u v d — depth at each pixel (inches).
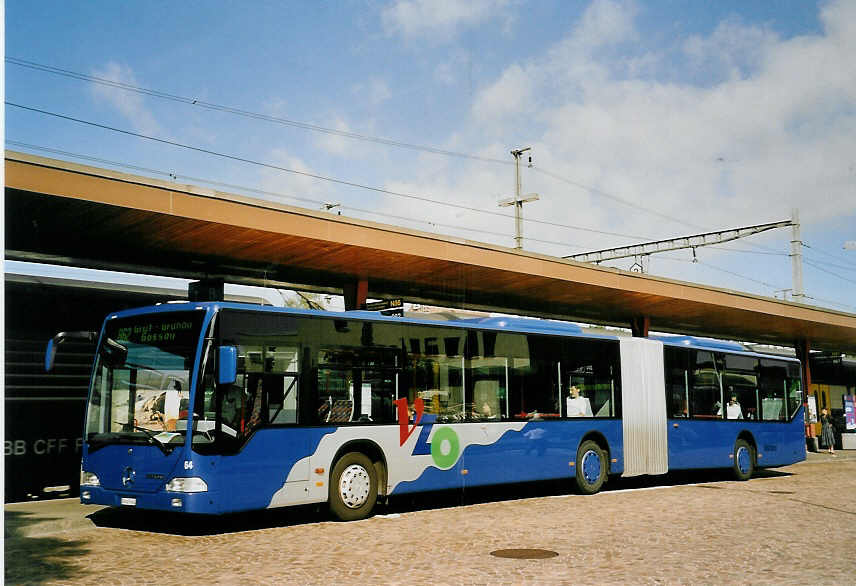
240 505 445.1
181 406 442.6
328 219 637.9
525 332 636.1
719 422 800.9
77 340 617.9
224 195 576.1
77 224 573.0
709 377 800.9
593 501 618.8
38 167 491.5
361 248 666.8
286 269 765.3
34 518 490.9
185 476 430.9
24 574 338.0
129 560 371.6
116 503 453.1
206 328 447.2
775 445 862.5
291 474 472.1
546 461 633.0
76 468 610.9
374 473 523.5
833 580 329.4
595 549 400.8
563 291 922.1
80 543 421.1
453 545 413.1
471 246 751.7
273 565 358.9
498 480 596.1
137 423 456.4
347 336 516.7
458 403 578.2
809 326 1289.4
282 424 472.7
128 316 479.5
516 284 868.6
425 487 547.5
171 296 675.4
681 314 1138.0
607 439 685.9
